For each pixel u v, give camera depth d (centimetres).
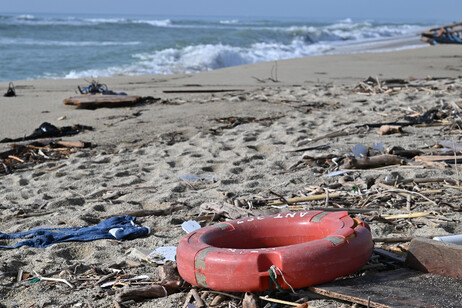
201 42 3303
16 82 1716
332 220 358
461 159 647
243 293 332
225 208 498
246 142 827
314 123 965
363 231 343
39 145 854
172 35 4447
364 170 635
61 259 425
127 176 675
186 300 332
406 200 522
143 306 336
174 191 598
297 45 3800
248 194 569
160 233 478
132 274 383
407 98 1170
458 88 1268
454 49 2634
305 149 750
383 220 468
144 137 901
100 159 759
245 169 673
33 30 4078
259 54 2984
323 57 2430
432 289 306
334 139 817
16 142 890
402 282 320
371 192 549
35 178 687
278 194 545
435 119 928
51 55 2667
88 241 462
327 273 314
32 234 479
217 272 314
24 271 400
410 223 462
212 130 930
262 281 308
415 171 608
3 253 441
